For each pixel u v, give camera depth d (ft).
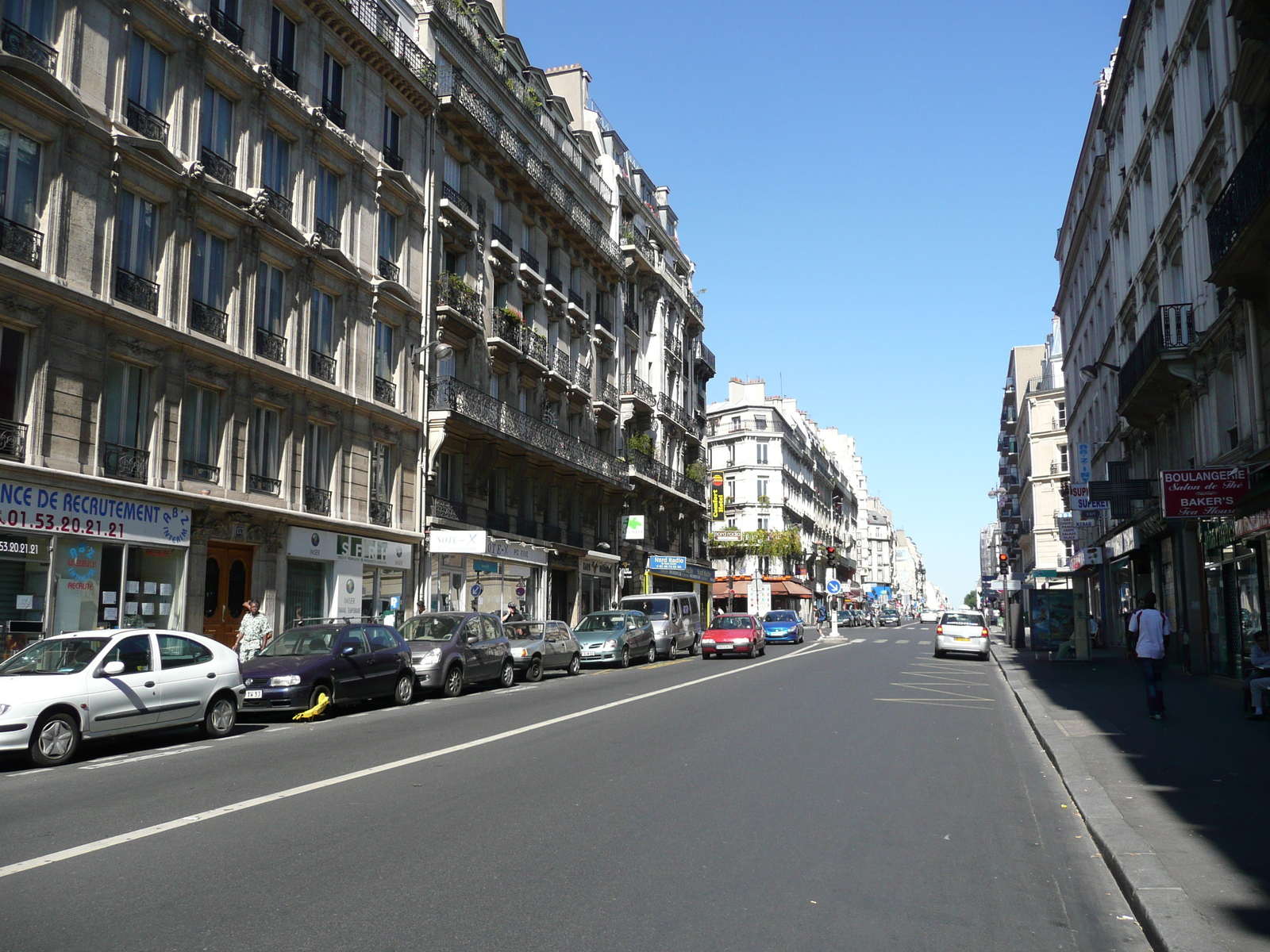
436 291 97.35
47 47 56.34
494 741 39.93
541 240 124.47
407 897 18.56
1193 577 75.72
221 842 22.79
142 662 40.60
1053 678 72.79
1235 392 60.13
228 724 44.42
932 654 116.88
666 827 24.56
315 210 80.64
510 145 112.47
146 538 61.62
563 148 136.15
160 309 63.87
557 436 119.75
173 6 64.95
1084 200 126.11
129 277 61.62
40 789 30.22
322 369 80.38
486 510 105.19
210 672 43.60
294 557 75.31
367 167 86.99
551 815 25.84
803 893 19.24
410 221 93.81
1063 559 194.29
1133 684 66.44
